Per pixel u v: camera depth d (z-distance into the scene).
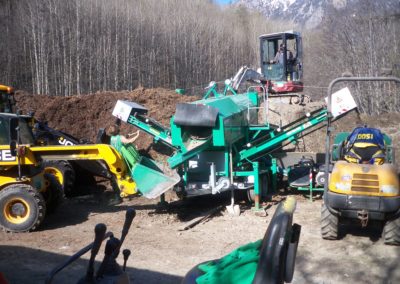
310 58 41.69
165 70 48.34
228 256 3.28
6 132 8.68
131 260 6.95
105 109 15.77
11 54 37.94
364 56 30.88
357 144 8.02
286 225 2.77
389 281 6.16
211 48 56.31
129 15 46.78
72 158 8.95
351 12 34.28
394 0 29.83
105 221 9.23
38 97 15.95
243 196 11.17
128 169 9.14
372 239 8.01
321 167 10.89
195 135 9.54
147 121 10.83
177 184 9.46
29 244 7.75
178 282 6.15
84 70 40.47
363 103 29.86
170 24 52.62
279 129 10.55
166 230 8.58
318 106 19.39
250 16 74.12
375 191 7.34
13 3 39.94
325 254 7.27
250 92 12.51
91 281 2.81
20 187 8.39
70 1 41.88
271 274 2.72
